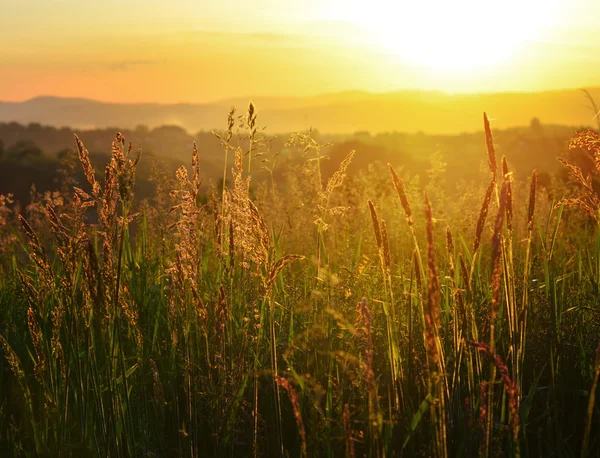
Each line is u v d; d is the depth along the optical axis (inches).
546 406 143.6
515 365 130.7
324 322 160.2
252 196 307.3
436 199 319.9
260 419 147.8
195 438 141.9
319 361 160.1
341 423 133.1
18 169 2433.6
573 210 277.7
